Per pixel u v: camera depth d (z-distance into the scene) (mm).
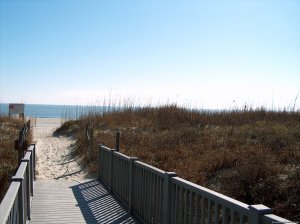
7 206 2818
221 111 20859
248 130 13508
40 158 13797
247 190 6988
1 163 9875
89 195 7957
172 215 4820
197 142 12438
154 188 5492
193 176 8266
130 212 6496
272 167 7609
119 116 20766
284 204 6184
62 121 28844
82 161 12641
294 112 19125
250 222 2979
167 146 12266
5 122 21234
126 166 6992
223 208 3512
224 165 8898
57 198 7656
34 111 115562
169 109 20703
